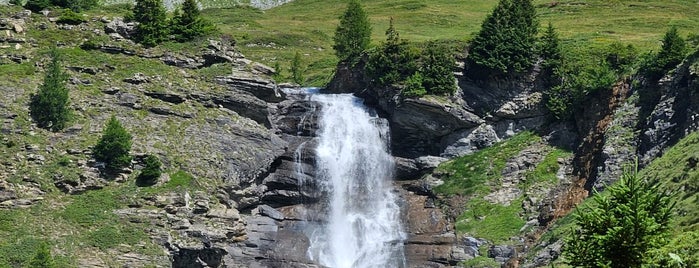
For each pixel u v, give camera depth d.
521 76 85.75
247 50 129.38
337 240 78.31
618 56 83.56
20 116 71.56
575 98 81.62
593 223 30.28
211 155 75.69
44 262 57.38
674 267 30.08
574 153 79.81
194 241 67.75
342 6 175.12
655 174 62.81
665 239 29.83
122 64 81.44
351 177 84.44
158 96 79.56
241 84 84.38
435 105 83.62
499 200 77.94
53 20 84.56
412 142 87.62
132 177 70.56
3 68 76.69
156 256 64.69
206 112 80.56
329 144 85.25
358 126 87.94
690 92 69.31
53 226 64.19
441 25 141.75
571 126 82.00
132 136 73.81
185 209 69.38
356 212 81.75
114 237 64.81
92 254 62.94
